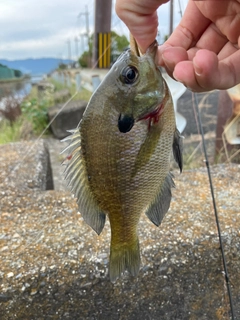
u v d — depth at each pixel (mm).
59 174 677
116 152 177
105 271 266
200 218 313
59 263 268
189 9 216
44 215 331
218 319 288
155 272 272
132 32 181
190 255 280
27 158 472
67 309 265
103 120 172
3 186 391
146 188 188
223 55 210
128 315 273
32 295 258
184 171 412
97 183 184
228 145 537
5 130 1051
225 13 186
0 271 262
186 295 280
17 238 298
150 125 177
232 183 375
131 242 201
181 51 177
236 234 295
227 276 269
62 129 945
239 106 488
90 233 300
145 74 171
